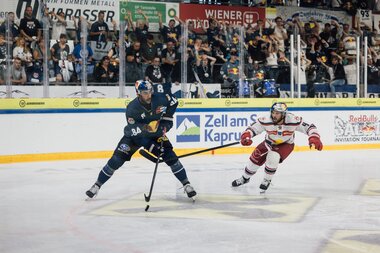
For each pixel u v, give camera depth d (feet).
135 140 22.70
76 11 44.86
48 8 43.65
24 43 39.34
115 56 41.55
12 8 42.27
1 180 29.07
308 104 44.98
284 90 46.78
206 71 43.78
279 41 48.52
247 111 43.70
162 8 48.06
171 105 22.26
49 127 37.63
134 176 30.71
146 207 21.22
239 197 24.20
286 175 30.99
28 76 39.50
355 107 46.65
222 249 15.67
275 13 51.83
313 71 47.96
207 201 23.26
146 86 21.18
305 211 21.17
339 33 51.42
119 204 22.62
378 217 20.12
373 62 49.55
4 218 19.95
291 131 24.90
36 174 31.30
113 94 41.60
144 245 16.14
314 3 53.62
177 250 15.57
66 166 34.81
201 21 49.60
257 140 43.88
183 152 41.65
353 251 15.42
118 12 46.39
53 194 24.93
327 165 35.53
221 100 42.75
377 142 47.78
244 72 45.37
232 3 51.37
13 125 36.55
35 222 19.27
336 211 21.20
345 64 48.93
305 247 15.88
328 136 45.68
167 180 29.25
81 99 38.50
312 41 49.96
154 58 42.34
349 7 54.03
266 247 15.88
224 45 44.29
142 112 21.88
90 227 18.51
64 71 40.14
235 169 33.60
